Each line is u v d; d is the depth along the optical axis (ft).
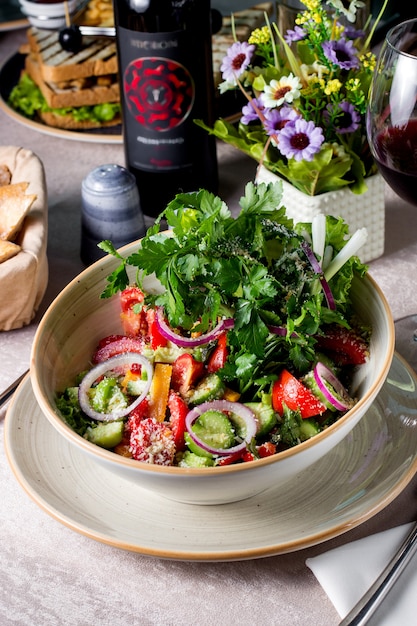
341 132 3.92
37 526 3.04
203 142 4.61
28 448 3.07
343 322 3.01
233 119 5.27
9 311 3.92
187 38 4.28
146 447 2.85
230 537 2.72
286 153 3.79
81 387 3.11
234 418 2.93
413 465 2.86
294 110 3.96
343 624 2.52
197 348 3.13
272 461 2.56
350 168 4.05
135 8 4.22
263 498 2.90
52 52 5.72
